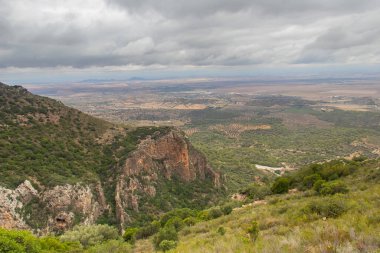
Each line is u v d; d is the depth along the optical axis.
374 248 10.21
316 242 11.91
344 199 23.94
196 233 28.09
